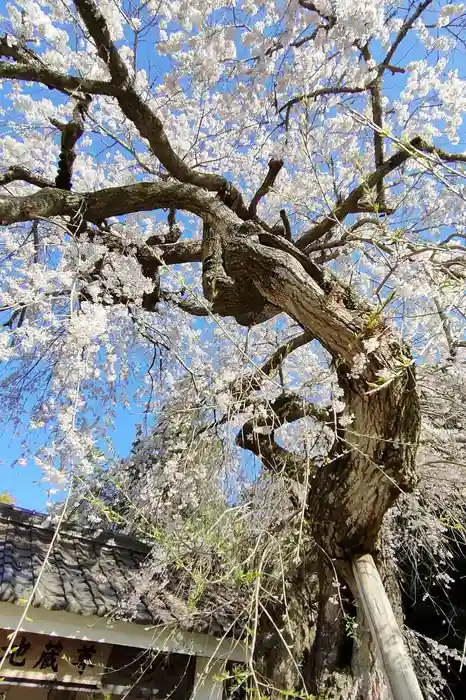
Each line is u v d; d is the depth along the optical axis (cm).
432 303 321
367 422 219
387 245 303
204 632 357
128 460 412
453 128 386
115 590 368
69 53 354
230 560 297
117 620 340
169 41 346
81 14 267
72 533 411
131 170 468
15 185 412
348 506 241
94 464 275
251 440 344
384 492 230
